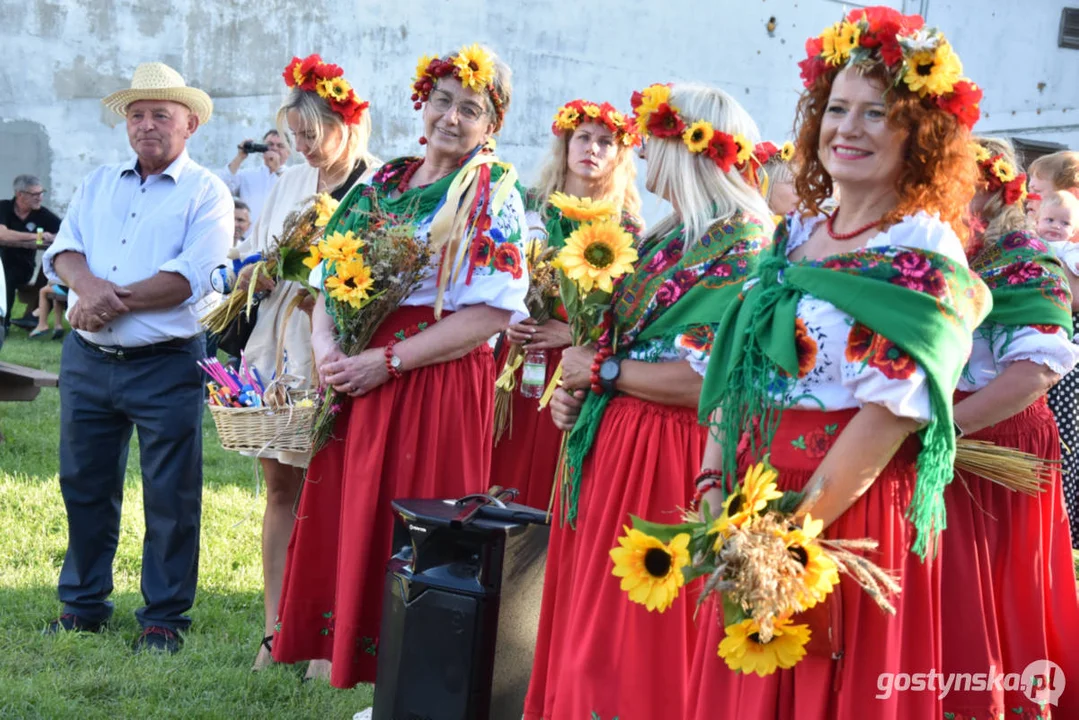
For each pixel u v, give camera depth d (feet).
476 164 12.10
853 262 7.34
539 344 13.78
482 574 10.30
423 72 12.24
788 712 7.51
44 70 42.09
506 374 14.12
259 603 15.84
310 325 14.49
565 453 10.52
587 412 10.19
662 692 9.27
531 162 46.50
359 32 44.45
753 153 10.07
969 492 9.99
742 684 7.72
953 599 9.76
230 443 12.96
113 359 14.32
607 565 9.64
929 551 7.61
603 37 46.57
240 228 25.03
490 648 10.32
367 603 11.89
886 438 7.16
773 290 7.70
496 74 12.31
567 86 46.44
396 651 10.52
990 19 50.26
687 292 9.65
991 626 10.12
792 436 7.59
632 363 9.93
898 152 7.43
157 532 14.44
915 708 7.55
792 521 7.17
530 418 14.21
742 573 6.70
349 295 11.66
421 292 12.03
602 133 14.97
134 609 15.44
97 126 42.96
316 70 14.46
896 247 7.26
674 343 9.64
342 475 12.53
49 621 14.76
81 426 14.52
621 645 9.41
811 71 7.87
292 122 14.51
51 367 32.50
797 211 8.20
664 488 9.63
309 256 13.35
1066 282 10.64
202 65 43.32
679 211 10.09
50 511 19.08
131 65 42.91
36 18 41.75
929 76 7.18
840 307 7.25
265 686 13.05
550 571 10.39
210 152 43.65
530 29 45.83
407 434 11.87
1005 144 11.18
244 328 14.92
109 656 13.74
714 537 7.13
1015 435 11.10
